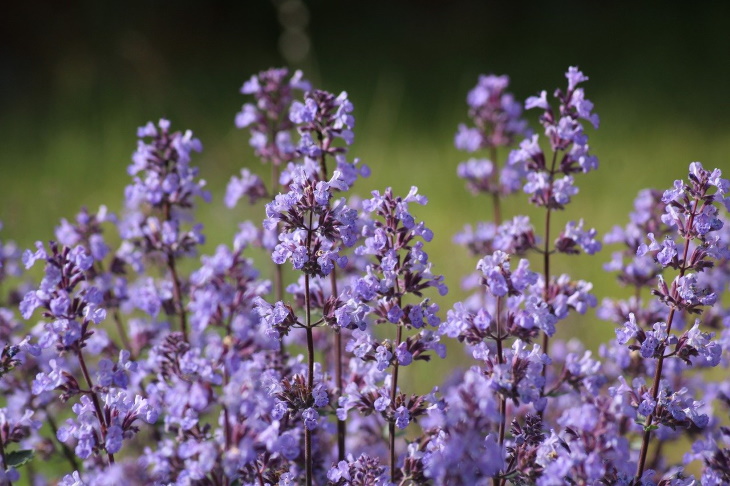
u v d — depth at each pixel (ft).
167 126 2.85
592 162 2.75
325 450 2.88
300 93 4.44
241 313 2.74
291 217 2.57
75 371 2.93
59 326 2.56
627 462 2.50
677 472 2.64
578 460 2.46
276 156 2.99
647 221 2.89
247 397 2.36
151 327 2.93
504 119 3.17
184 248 2.88
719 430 2.82
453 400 2.61
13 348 2.58
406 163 5.96
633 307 2.90
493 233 3.10
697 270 2.60
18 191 5.52
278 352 2.75
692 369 2.97
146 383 2.94
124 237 2.88
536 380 2.54
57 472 3.01
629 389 2.63
